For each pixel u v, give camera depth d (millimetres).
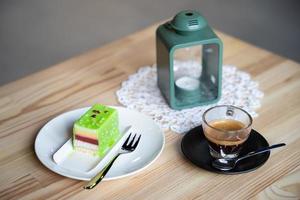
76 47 1878
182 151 714
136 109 826
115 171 686
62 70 937
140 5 2197
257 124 779
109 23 2049
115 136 753
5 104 844
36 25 2053
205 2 2197
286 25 1964
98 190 663
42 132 758
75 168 698
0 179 686
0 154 731
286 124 775
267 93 852
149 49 1001
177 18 802
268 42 1849
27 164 712
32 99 855
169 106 832
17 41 1936
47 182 678
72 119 787
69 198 652
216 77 840
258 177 677
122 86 884
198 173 687
